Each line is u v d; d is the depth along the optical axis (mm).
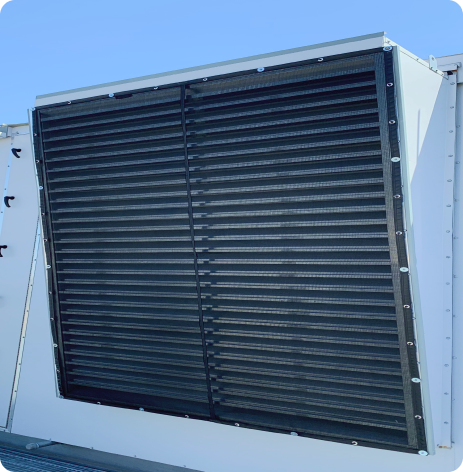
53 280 3602
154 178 3131
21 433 4176
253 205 2908
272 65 2715
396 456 2951
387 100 2465
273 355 3037
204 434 3453
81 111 3250
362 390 2850
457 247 2922
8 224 4277
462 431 2852
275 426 3078
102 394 3658
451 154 2934
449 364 2908
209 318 3145
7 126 4258
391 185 2518
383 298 2689
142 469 3678
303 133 2697
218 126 2895
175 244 3180
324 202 2738
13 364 4219
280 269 2914
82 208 3385
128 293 3371
